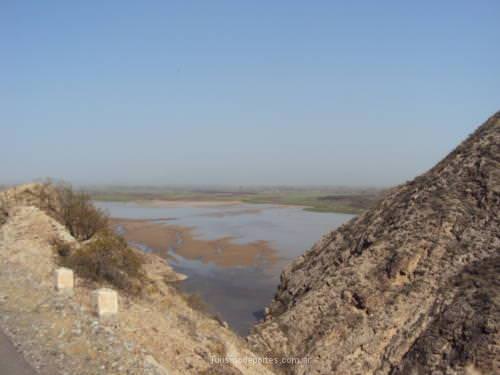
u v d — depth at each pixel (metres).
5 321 13.44
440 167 30.95
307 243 67.75
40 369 10.93
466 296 19.98
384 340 21.64
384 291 24.00
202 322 20.22
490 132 29.08
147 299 19.00
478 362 17.34
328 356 22.73
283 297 33.50
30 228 21.48
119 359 11.95
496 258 21.42
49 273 17.59
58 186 27.28
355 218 36.44
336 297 25.67
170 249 63.44
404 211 28.34
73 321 13.66
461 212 24.91
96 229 24.38
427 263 23.59
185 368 13.48
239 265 52.72
